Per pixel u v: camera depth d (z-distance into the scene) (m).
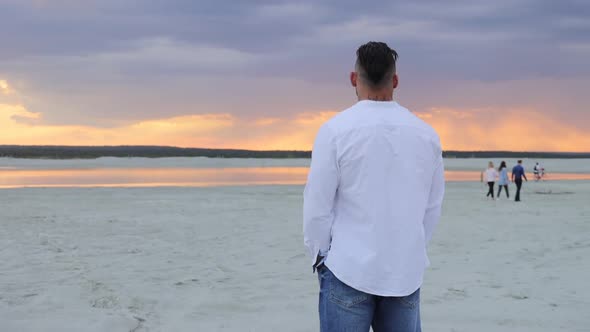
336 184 2.33
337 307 2.33
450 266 7.25
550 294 5.72
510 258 7.84
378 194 2.30
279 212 14.30
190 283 6.13
